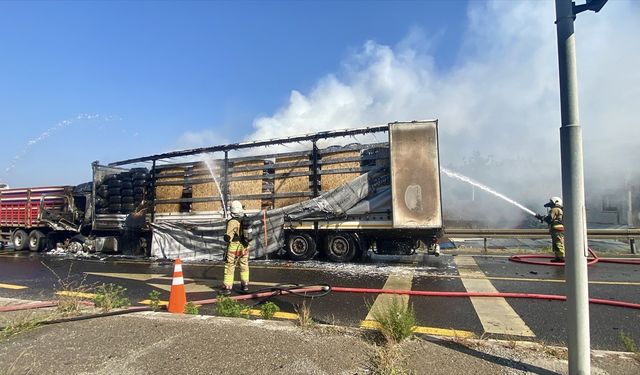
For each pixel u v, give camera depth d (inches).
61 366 138.1
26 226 642.2
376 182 412.2
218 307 206.8
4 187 729.6
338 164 428.8
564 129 121.0
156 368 134.9
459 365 132.0
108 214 566.3
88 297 242.7
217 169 486.0
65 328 175.0
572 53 120.1
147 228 524.1
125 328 173.0
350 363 135.0
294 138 443.8
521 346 150.1
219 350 147.1
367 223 406.6
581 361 118.0
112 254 561.0
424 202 382.3
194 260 477.1
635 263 379.2
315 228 423.2
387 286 288.7
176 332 166.2
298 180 444.5
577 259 119.2
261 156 464.8
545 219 404.2
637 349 158.2
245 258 289.6
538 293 261.3
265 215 441.1
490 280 305.6
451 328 189.5
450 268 366.6
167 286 314.3
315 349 146.2
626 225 712.4
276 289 261.4
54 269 417.7
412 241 410.6
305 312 184.4
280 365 134.3
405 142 388.2
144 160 533.3
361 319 206.1
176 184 509.7
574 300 119.5
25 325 175.9
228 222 287.3
